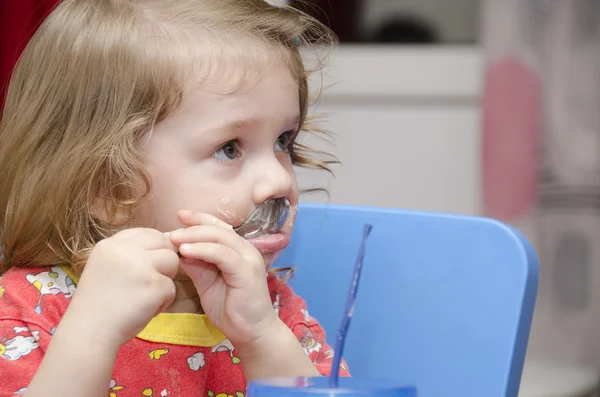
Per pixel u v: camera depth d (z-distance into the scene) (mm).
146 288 854
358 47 2943
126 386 1009
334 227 1246
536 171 2543
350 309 744
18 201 1051
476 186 2699
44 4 2150
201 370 1042
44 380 818
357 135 2926
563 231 2586
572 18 2521
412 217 1179
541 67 2533
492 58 2549
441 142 2865
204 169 981
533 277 1082
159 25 1017
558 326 2602
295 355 934
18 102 1082
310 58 1229
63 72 1037
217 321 944
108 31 1021
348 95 2922
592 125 2543
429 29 2941
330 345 1221
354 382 675
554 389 2029
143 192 989
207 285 943
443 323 1131
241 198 984
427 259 1156
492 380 1078
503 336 1077
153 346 1027
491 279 1099
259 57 1002
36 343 984
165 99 975
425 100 2873
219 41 999
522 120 2521
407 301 1165
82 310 844
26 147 1052
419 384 1138
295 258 1267
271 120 1003
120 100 995
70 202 1012
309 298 1251
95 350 827
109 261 860
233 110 978
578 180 2562
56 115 1037
